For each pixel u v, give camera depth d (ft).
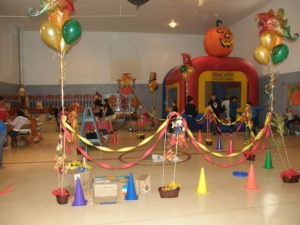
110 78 54.19
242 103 39.65
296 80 35.19
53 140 32.22
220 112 36.63
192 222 10.53
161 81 55.77
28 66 51.96
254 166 19.04
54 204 12.48
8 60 44.98
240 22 48.75
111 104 52.75
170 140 15.39
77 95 53.42
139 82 55.06
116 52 54.34
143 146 27.20
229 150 23.39
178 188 13.16
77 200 12.30
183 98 38.73
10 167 19.43
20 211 11.75
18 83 49.47
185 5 40.01
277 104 39.34
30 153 24.41
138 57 54.95
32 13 13.01
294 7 35.29
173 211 11.55
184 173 17.33
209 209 11.74
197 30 53.67
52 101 52.80
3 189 14.67
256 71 40.96
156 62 55.67
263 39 16.55
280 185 14.93
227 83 43.96
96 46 53.83
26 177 16.90
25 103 48.32
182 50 56.39
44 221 10.75
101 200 12.48
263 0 38.88
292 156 22.18
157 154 23.20
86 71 53.62
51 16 13.89
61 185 14.06
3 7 39.06
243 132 37.47
